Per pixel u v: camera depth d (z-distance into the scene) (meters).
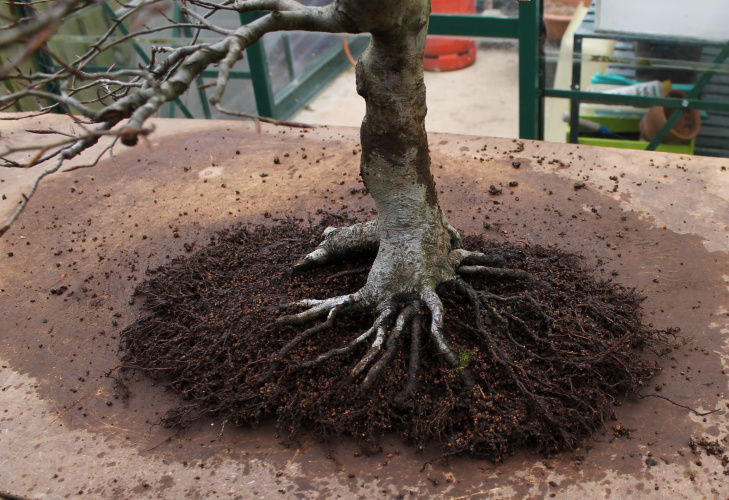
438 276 0.76
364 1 0.56
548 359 0.71
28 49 0.41
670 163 1.04
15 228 1.00
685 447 0.67
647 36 1.25
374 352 0.71
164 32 1.58
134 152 1.17
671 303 0.81
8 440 0.71
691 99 1.28
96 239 0.98
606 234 0.92
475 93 2.10
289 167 1.10
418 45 0.64
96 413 0.74
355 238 0.83
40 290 0.89
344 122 1.96
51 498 0.66
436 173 1.06
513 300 0.76
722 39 1.21
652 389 0.72
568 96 1.36
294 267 0.83
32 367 0.79
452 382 0.71
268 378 0.72
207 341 0.77
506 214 0.97
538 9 1.25
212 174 1.10
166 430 0.71
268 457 0.68
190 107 1.72
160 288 0.86
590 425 0.69
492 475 0.66
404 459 0.67
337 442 0.69
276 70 1.89
